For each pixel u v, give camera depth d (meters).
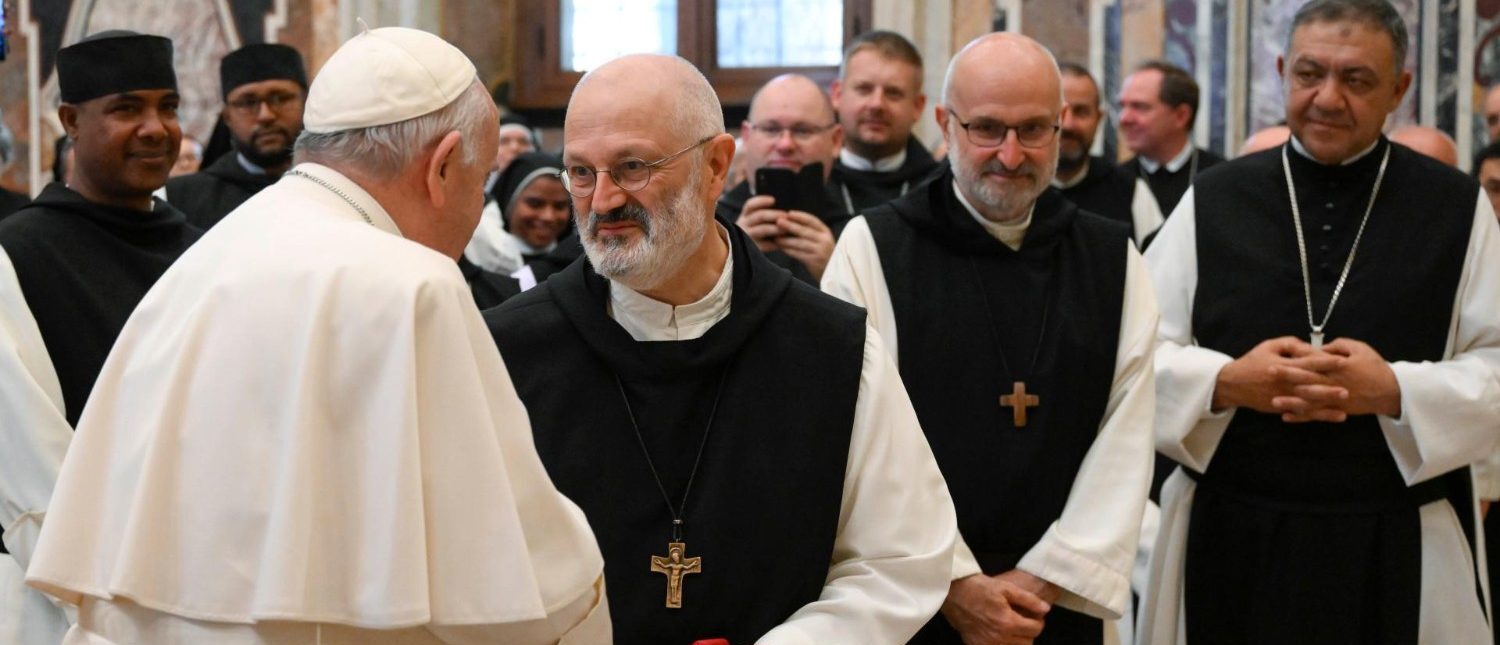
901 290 3.48
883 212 3.60
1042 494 3.33
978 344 3.42
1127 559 3.23
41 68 8.33
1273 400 3.58
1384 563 3.69
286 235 2.17
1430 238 3.74
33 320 3.32
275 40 8.20
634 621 2.63
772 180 4.26
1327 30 3.73
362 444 2.06
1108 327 3.43
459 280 2.17
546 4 8.55
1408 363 3.62
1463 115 7.11
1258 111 7.30
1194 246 3.94
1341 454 3.70
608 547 2.66
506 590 2.05
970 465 3.36
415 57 2.33
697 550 2.64
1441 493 3.76
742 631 2.64
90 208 3.49
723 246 2.79
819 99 4.80
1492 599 4.48
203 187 5.11
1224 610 3.81
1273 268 3.82
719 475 2.67
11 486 3.14
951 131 3.46
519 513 2.14
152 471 2.08
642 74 2.59
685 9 8.46
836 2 8.35
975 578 3.13
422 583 2.02
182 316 2.18
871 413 2.73
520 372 2.74
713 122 2.64
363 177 2.30
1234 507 3.80
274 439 2.07
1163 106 6.50
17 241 3.38
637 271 2.58
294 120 5.13
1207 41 7.38
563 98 8.54
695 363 2.70
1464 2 7.09
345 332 2.07
